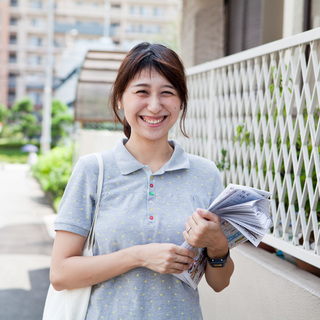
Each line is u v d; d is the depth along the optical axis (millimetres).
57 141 41969
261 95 3023
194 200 1750
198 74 4020
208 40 6285
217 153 3734
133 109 1711
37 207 11938
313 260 2396
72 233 1688
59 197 11852
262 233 1583
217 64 3629
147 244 1612
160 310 1660
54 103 41469
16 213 10945
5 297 5094
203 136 3943
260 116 3035
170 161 1759
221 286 1830
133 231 1660
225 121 3617
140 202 1692
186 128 4277
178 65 1730
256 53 3010
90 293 1698
